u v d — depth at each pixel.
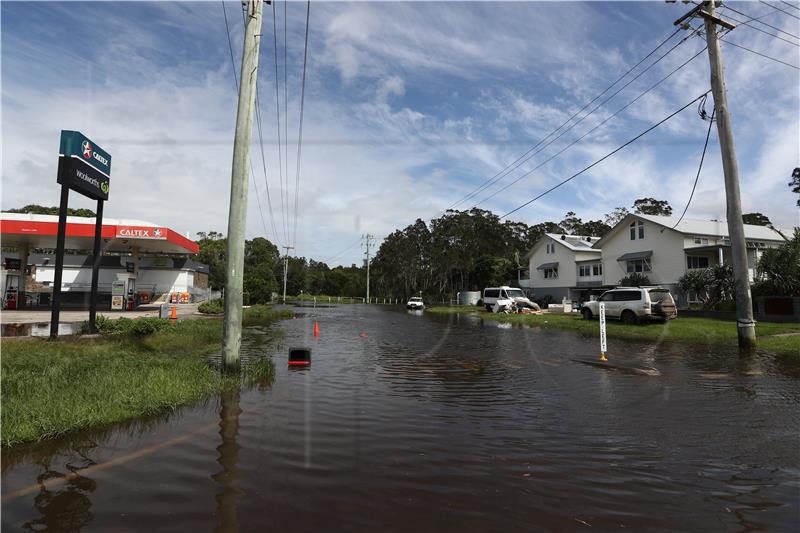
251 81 9.97
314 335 19.20
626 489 3.96
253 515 3.44
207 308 29.02
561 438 5.39
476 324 26.55
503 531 3.24
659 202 65.06
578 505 3.66
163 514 3.45
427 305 63.50
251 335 18.67
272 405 6.86
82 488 3.90
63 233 12.72
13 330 14.93
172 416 6.21
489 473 4.30
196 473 4.23
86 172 13.53
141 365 8.76
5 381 6.96
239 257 9.54
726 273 25.48
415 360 12.02
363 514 3.47
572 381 9.09
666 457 4.76
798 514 3.52
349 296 100.50
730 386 8.58
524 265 52.94
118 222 30.34
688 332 18.27
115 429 5.59
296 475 4.20
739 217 14.33
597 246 40.22
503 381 9.05
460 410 6.71
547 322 25.06
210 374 8.70
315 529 3.24
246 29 9.98
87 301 31.97
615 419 6.24
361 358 12.38
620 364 11.34
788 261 22.28
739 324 14.15
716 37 14.77
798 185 37.53
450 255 61.03
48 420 5.41
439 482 4.08
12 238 28.50
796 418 6.30
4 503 3.62
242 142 9.83
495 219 62.31
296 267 103.38
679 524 3.36
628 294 22.80
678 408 6.87
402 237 73.25
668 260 33.41
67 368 8.26
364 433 5.52
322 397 7.46
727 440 5.32
